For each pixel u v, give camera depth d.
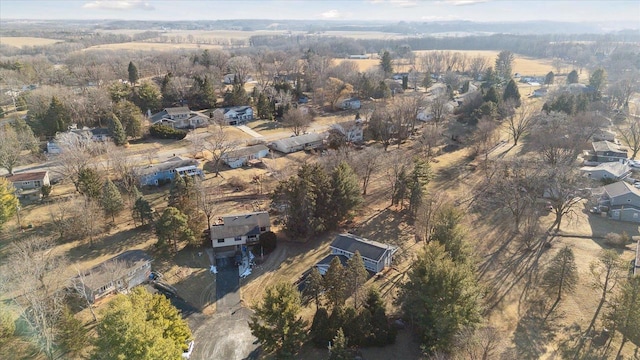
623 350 40.28
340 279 42.69
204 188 64.69
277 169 80.25
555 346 40.91
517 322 44.19
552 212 66.94
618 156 84.56
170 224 54.03
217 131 94.12
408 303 41.91
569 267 47.16
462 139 99.19
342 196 60.59
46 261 47.59
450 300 38.75
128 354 30.81
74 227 56.03
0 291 43.59
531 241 58.94
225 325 44.34
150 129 99.75
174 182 62.31
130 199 65.62
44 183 70.75
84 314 43.84
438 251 41.41
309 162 82.75
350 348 39.62
